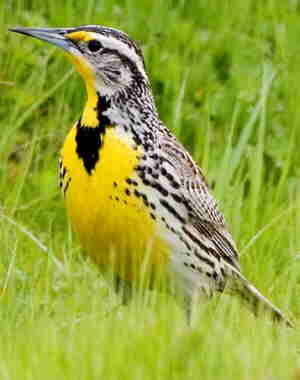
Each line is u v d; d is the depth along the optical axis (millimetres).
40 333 10352
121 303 11375
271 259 12859
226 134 15203
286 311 11727
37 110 14969
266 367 9555
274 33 16688
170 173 11086
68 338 10117
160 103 15562
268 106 15578
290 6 17188
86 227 11055
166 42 16031
